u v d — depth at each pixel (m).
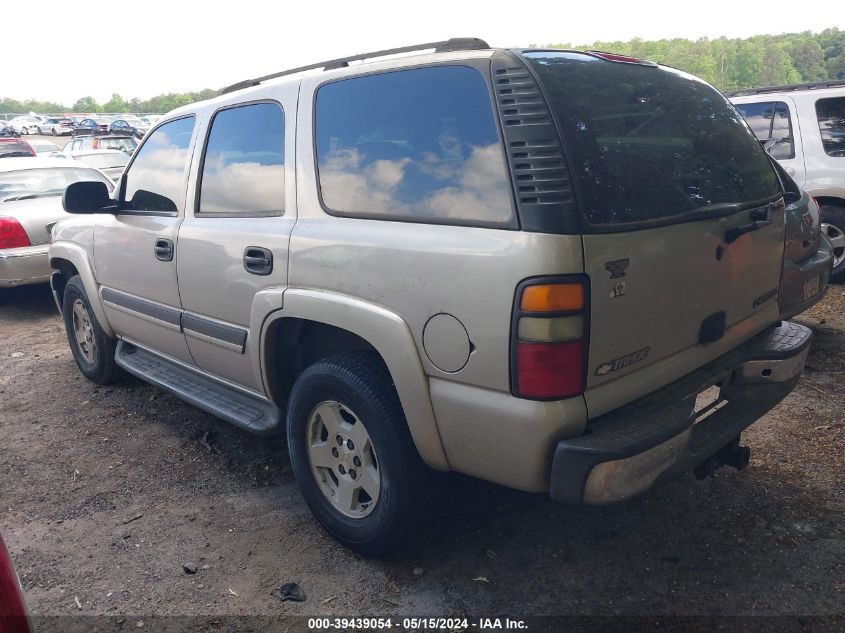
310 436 3.00
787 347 2.92
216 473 3.75
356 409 2.71
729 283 2.72
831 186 6.33
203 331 3.53
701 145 2.77
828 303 6.03
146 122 44.53
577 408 2.18
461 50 2.56
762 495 3.25
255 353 3.17
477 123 2.35
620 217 2.24
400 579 2.79
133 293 4.16
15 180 7.82
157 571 2.91
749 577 2.71
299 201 2.95
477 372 2.27
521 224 2.16
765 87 7.05
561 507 3.24
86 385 5.17
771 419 4.00
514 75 2.29
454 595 2.68
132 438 4.23
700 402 2.87
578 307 2.12
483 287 2.21
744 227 2.71
